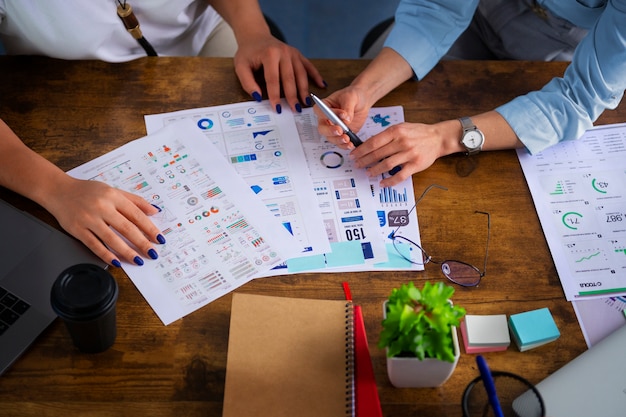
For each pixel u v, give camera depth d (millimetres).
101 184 1109
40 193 1106
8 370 957
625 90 1346
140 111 1253
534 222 1150
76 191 1099
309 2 2570
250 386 938
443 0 1332
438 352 844
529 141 1222
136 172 1174
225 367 974
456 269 1087
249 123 1249
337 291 1055
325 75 1330
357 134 1249
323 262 1083
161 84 1291
